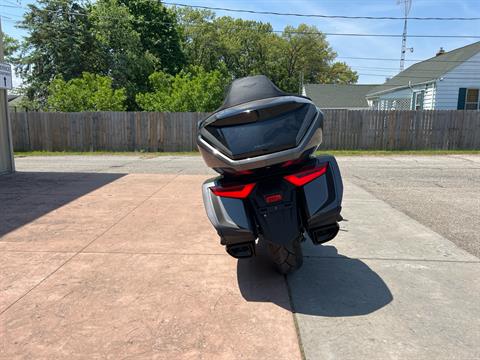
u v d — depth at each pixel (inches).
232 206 115.0
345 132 632.4
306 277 131.6
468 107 722.8
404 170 401.7
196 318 105.0
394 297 116.4
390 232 181.3
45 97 989.8
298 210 117.5
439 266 140.3
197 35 1727.4
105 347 91.8
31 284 126.7
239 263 144.6
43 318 105.4
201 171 398.0
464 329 98.6
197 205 235.0
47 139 657.6
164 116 640.4
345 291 120.8
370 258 148.6
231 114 115.8
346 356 87.7
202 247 161.6
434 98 727.1
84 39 1001.5
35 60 976.9
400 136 629.0
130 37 1088.2
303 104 121.2
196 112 701.9
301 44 2132.1
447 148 625.9
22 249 159.3
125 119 644.1
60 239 172.1
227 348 91.2
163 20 1314.0
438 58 896.9
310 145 116.2
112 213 216.4
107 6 1098.1
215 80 807.1
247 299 116.0
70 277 132.0
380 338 94.8
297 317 105.3
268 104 116.1
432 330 98.3
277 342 93.5
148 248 160.4
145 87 1126.4
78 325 101.7
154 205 235.3
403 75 974.4
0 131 358.3
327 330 98.7
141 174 363.3
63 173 374.3
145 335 96.8
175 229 186.5
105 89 744.3
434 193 275.1
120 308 110.5
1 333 98.3
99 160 523.5
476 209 225.6
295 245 127.1
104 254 153.6
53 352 90.1
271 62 2075.5
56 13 994.1
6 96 361.4
